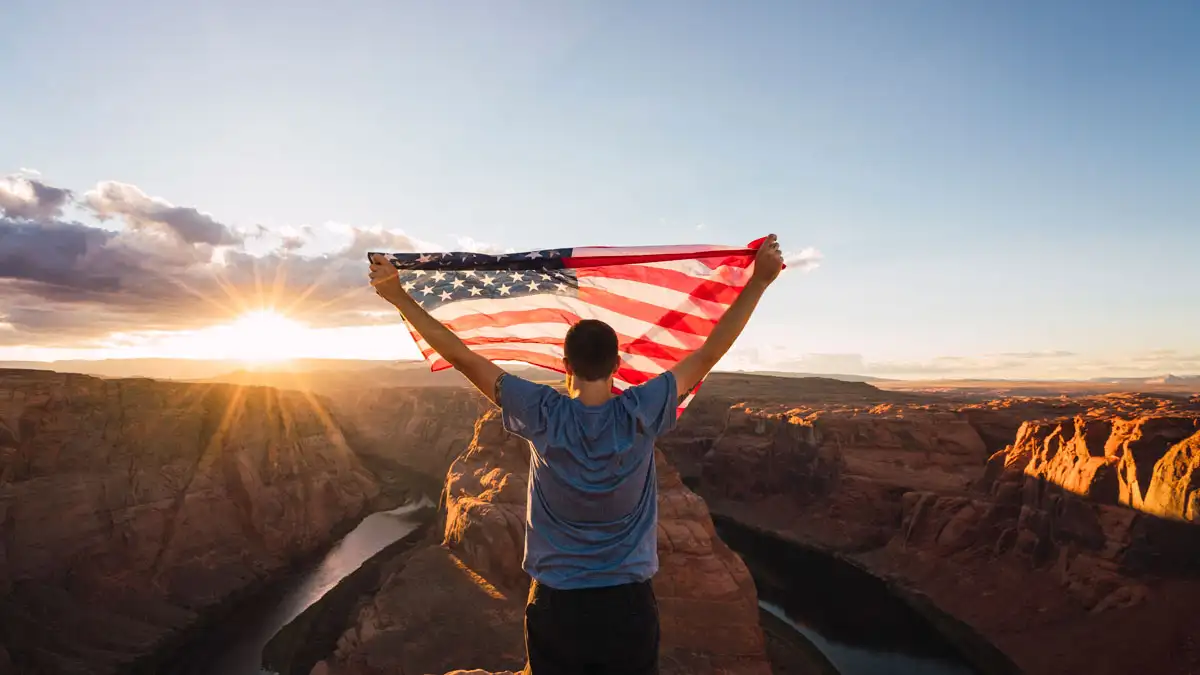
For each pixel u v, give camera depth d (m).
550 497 2.72
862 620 55.09
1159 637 43.03
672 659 34.12
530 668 2.84
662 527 38.72
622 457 2.66
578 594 2.69
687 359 3.04
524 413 2.77
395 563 62.66
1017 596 53.72
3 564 47.69
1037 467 61.88
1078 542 53.00
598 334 2.83
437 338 3.07
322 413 108.69
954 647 49.75
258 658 46.69
